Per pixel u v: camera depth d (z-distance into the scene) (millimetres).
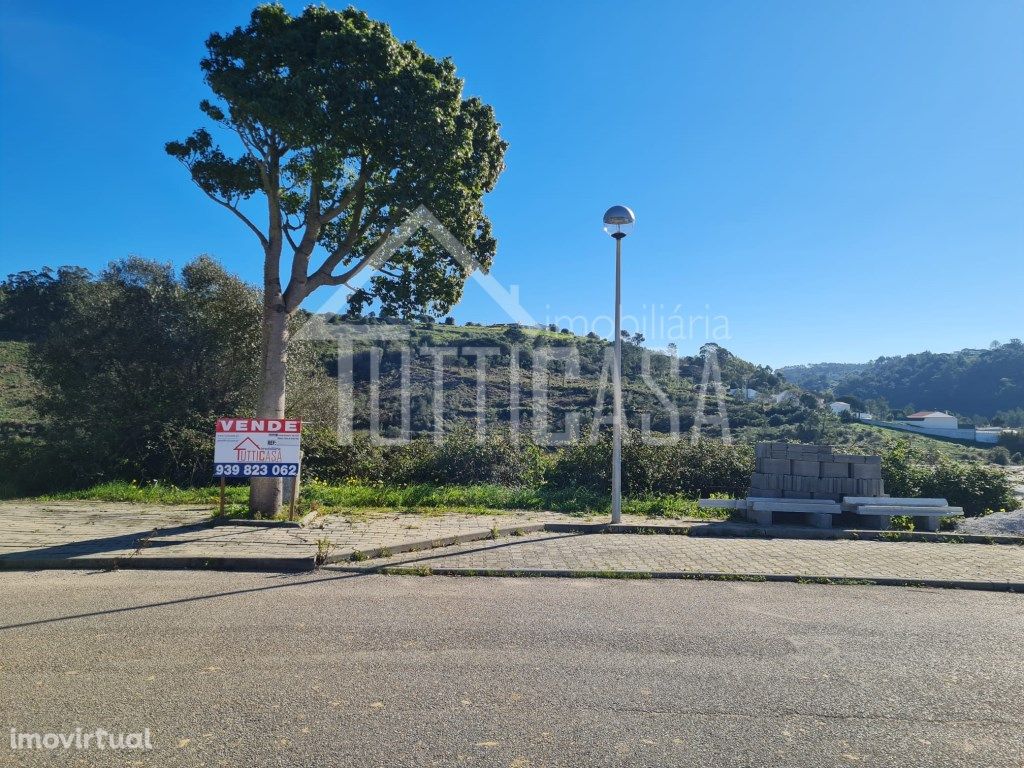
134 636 5277
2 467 13109
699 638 5434
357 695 4199
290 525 9648
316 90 9141
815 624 5898
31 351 15844
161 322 15930
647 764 3418
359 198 10961
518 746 3578
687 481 13352
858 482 10719
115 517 10289
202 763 3361
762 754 3539
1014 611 6445
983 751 3625
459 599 6520
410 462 14188
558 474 13711
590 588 7059
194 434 13984
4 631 5379
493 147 11445
